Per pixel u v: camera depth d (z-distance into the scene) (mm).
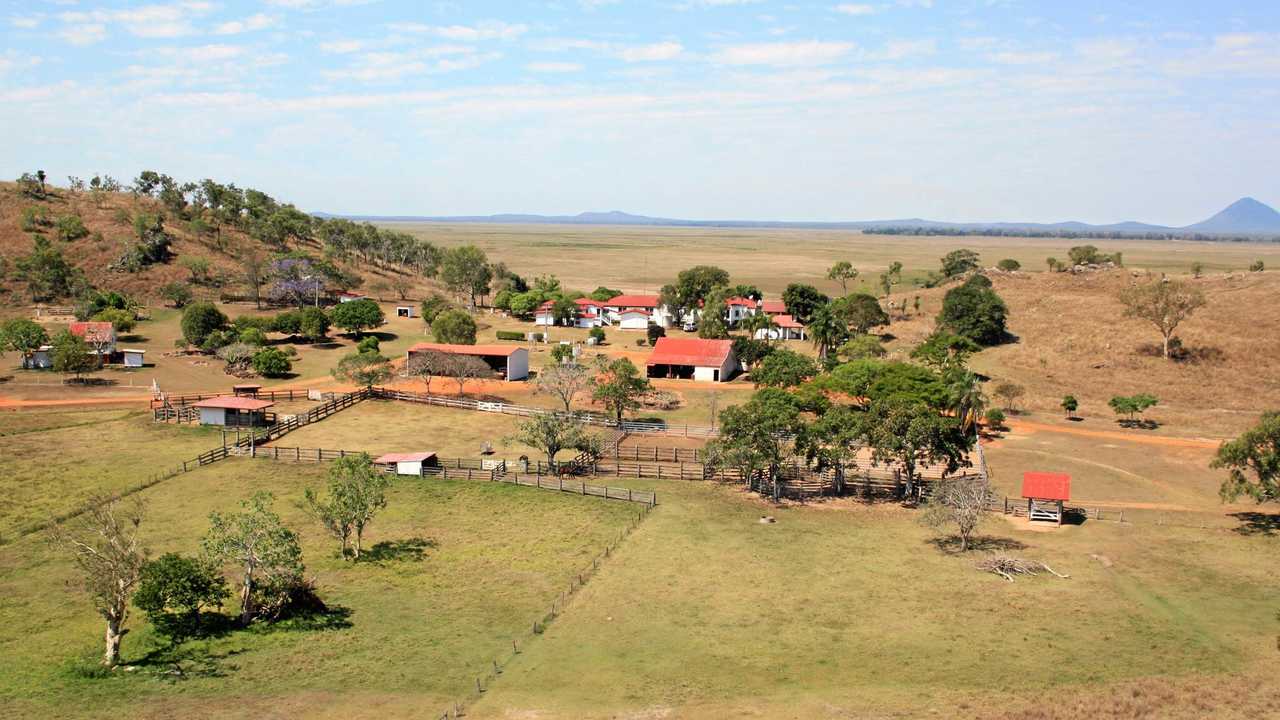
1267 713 31250
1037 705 32281
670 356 109375
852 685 35125
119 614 37844
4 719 32281
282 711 33531
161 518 56281
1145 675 35500
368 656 38688
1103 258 186625
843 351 111312
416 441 77812
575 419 78625
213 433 77625
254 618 42812
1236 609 42812
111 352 107312
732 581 47375
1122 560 50281
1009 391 91625
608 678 36281
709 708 33406
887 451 61656
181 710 33500
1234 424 84500
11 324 101750
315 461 69500
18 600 44031
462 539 54500
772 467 62594
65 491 61000
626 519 58188
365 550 52500
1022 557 50844
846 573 48438
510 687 35625
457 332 117062
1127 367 106125
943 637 39812
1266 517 58719
